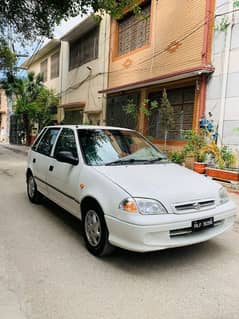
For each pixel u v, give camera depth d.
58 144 5.46
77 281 3.22
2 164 13.74
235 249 4.19
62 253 3.94
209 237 3.66
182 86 11.11
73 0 9.79
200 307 2.80
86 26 17.55
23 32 12.20
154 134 12.71
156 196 3.45
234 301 2.91
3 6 10.72
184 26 10.93
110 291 3.04
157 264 3.68
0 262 3.64
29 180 6.61
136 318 2.61
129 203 3.38
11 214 5.64
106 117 16.38
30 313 2.66
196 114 10.33
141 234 3.26
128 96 14.41
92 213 3.94
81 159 4.44
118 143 4.95
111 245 3.68
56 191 5.09
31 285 3.13
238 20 8.84
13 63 19.88
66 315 2.63
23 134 28.27
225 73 9.23
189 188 3.74
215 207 3.76
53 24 11.61
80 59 19.55
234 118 9.03
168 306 2.80
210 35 9.80
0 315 2.62
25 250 4.01
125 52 14.98
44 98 22.31
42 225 5.04
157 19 12.41
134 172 4.07
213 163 9.36
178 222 3.38
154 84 12.05
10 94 23.95
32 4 10.59
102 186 3.79
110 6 9.94
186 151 9.76
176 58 11.38
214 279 3.34
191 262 3.75
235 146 9.02
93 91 17.80
